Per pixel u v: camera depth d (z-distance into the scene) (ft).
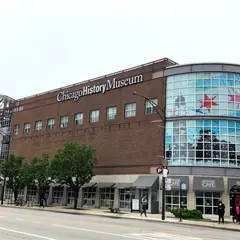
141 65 139.44
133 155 133.18
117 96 146.00
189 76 123.54
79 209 129.39
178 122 122.11
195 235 55.26
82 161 131.85
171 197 117.39
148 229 61.41
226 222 90.74
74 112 164.25
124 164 135.54
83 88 162.50
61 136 167.73
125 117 140.46
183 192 115.24
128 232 53.67
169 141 122.52
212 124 118.01
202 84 121.29
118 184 134.41
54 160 133.49
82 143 148.77
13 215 82.94
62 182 135.44
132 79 141.28
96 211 119.44
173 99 125.08
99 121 150.92
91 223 68.23
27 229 52.11
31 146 185.06
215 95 119.85
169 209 116.67
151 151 127.34
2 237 41.98
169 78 128.26
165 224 80.18
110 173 139.74
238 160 115.75
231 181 112.98
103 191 141.18
